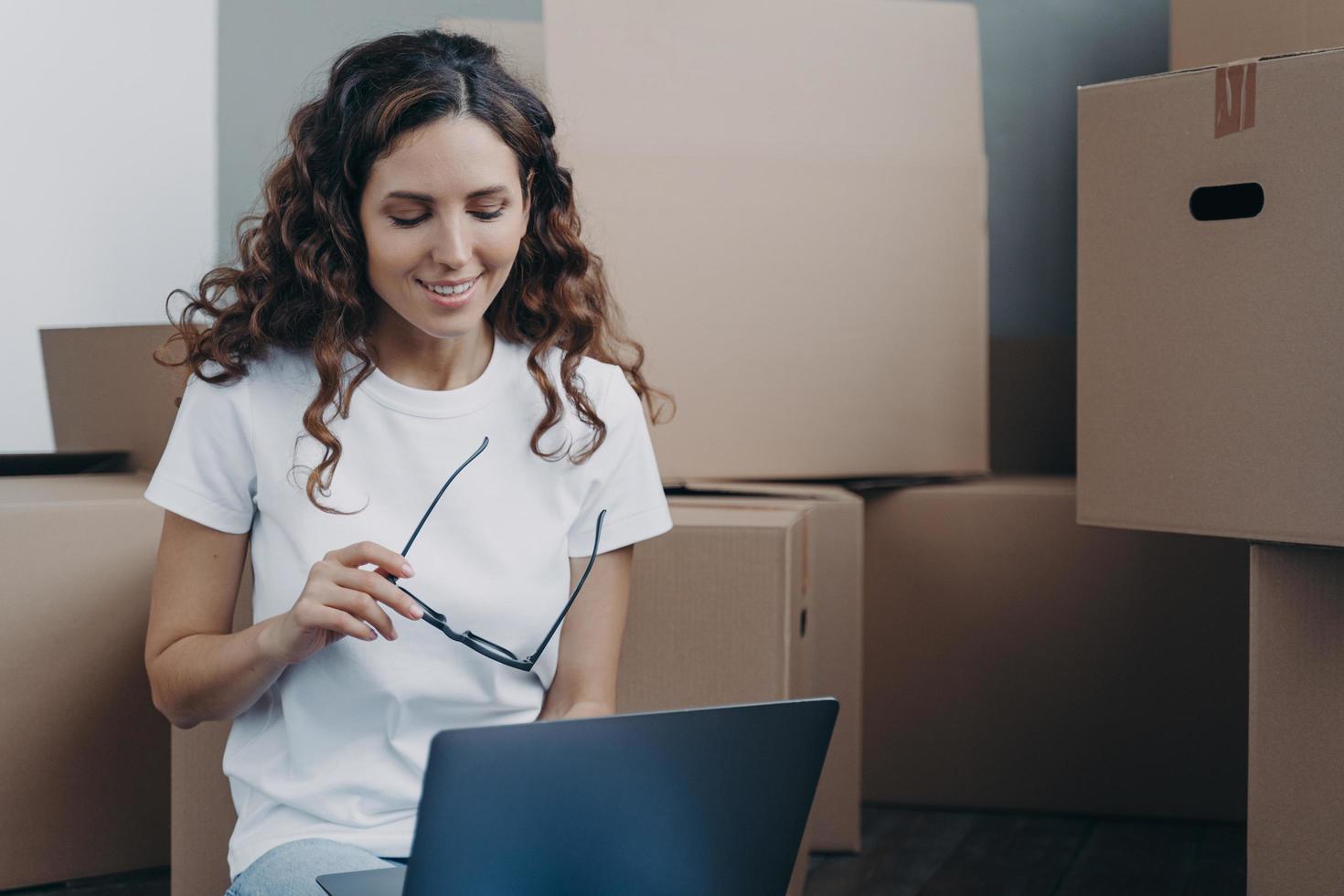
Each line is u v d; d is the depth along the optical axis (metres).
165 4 2.43
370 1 2.43
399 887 0.89
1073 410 2.33
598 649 1.22
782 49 2.01
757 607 1.54
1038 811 2.04
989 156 2.47
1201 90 1.39
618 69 1.93
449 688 1.10
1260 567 1.37
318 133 1.10
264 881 0.99
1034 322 2.48
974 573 2.03
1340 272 1.29
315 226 1.12
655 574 1.56
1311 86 1.30
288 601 1.09
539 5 2.43
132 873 1.77
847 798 1.89
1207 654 1.96
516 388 1.17
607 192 1.90
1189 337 1.41
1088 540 1.99
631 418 1.24
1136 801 2.01
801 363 2.00
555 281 1.21
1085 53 2.45
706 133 1.96
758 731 0.84
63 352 1.99
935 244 2.07
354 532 1.09
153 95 2.44
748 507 1.74
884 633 2.06
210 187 2.46
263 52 2.45
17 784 1.65
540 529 1.15
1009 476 2.23
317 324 1.13
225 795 1.46
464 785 0.76
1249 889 1.39
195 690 1.06
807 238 2.00
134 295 2.45
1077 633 2.00
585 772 0.79
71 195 2.40
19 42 2.34
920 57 2.08
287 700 1.09
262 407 1.11
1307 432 1.32
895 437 2.04
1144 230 1.44
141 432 1.90
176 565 1.12
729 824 0.86
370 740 1.10
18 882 1.66
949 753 2.05
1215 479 1.39
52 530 1.64
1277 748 1.37
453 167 1.03
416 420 1.13
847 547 1.86
